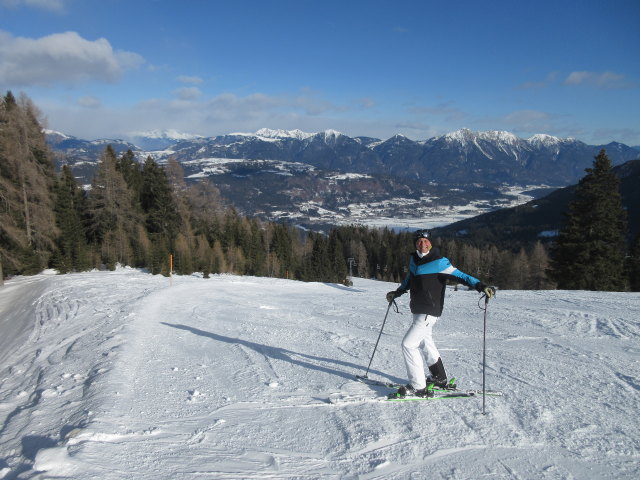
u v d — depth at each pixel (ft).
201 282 63.16
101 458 9.39
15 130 84.28
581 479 9.01
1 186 81.97
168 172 143.02
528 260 205.87
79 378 16.10
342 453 10.08
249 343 22.03
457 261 228.84
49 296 49.44
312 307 38.42
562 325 27.45
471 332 25.57
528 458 9.88
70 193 112.88
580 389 14.74
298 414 12.44
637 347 21.42
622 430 11.38
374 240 282.97
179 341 22.34
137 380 15.46
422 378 13.56
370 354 19.84
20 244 84.48
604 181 89.25
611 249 89.61
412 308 13.67
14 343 29.40
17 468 9.36
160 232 133.28
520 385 15.16
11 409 14.30
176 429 11.24
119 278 69.46
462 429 11.37
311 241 239.50
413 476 9.07
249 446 10.37
